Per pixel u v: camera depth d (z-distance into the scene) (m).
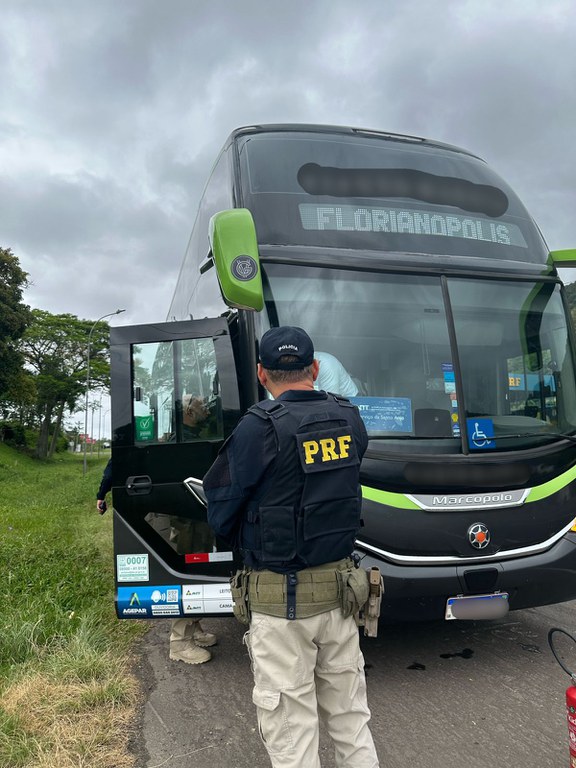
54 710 3.60
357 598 2.33
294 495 2.30
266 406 2.38
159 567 4.18
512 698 3.86
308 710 2.30
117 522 4.23
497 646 4.76
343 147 5.16
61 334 65.19
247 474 2.30
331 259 4.47
